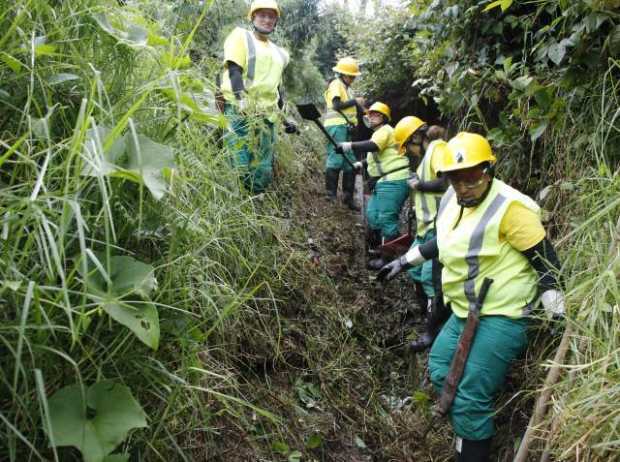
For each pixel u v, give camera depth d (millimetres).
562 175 2797
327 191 5656
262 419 2561
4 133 1479
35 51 1467
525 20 3143
